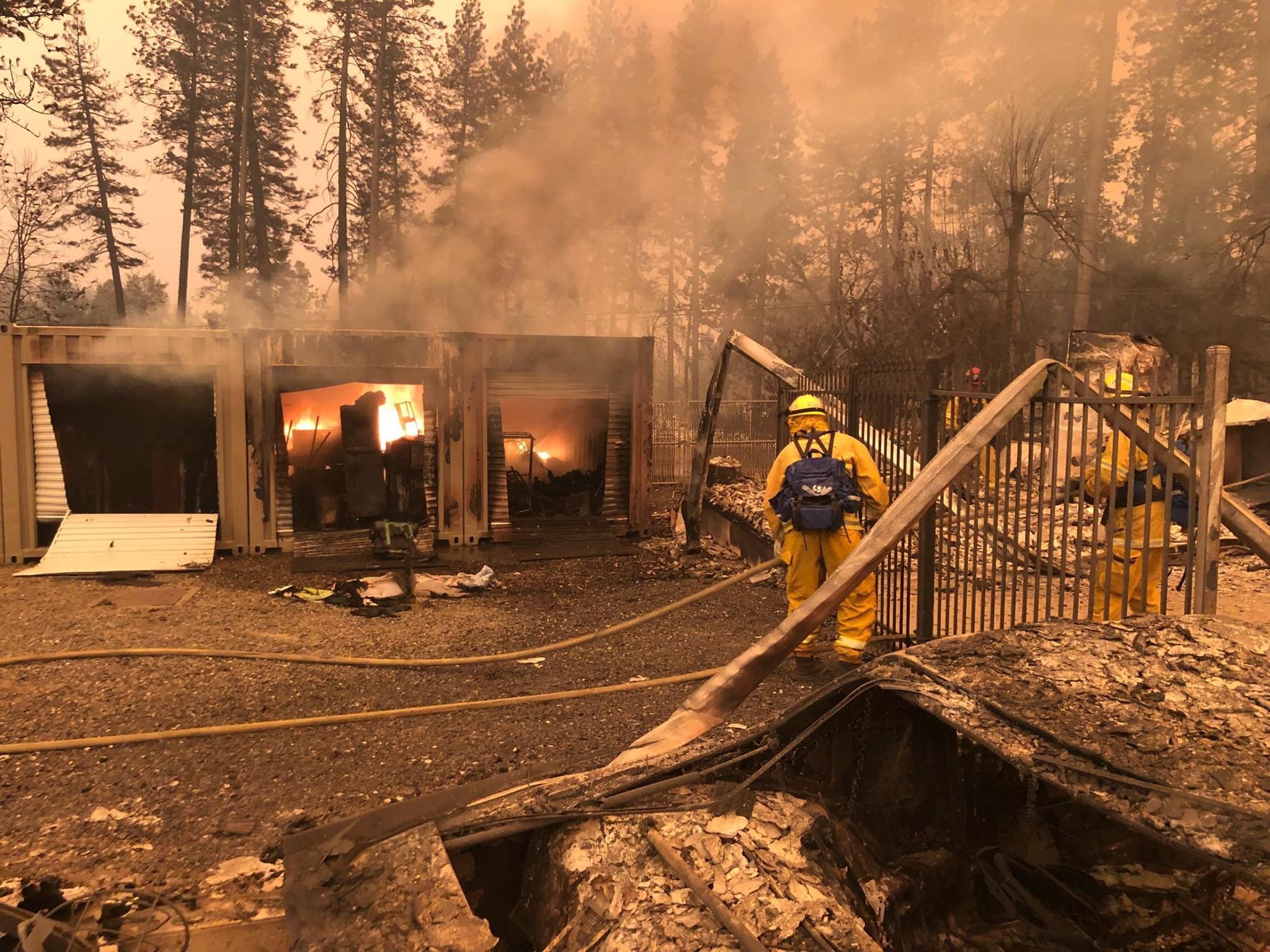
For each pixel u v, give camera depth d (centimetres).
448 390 1016
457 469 1027
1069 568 649
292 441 1096
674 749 272
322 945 187
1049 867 259
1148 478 394
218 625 655
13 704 469
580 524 1130
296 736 430
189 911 251
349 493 1043
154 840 319
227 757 403
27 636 606
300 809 347
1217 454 375
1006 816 263
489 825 228
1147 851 268
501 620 690
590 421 1291
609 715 462
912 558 632
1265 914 251
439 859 212
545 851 224
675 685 512
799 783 245
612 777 247
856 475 510
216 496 997
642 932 187
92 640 593
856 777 250
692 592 794
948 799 257
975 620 521
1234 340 2019
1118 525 475
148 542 914
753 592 781
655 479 1669
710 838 221
